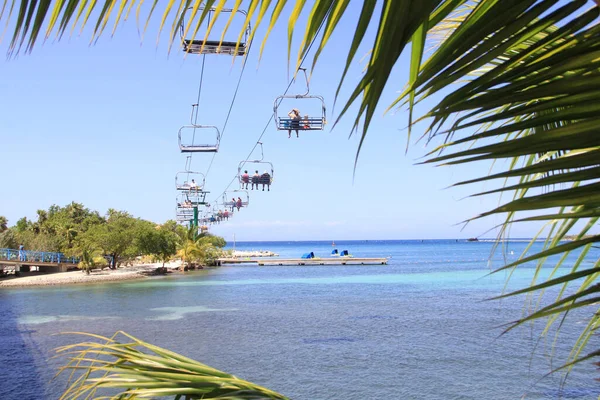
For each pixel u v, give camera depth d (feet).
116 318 113.50
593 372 61.00
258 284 201.77
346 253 461.78
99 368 9.36
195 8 4.06
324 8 3.86
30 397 56.03
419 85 4.06
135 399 8.68
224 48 27.25
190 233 295.69
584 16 3.88
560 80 3.95
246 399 8.52
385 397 55.47
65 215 359.25
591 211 4.26
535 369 64.39
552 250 4.44
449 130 4.88
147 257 358.43
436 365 68.33
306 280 221.87
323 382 61.31
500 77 4.30
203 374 9.19
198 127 79.25
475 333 89.81
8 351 79.00
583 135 3.89
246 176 90.48
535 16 3.78
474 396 55.01
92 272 249.75
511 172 4.19
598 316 6.97
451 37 4.17
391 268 304.09
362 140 3.89
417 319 107.55
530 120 4.18
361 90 3.87
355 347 80.23
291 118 54.29
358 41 3.72
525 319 4.56
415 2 3.56
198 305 136.05
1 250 219.41
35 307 132.87
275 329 97.60
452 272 255.09
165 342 85.66
